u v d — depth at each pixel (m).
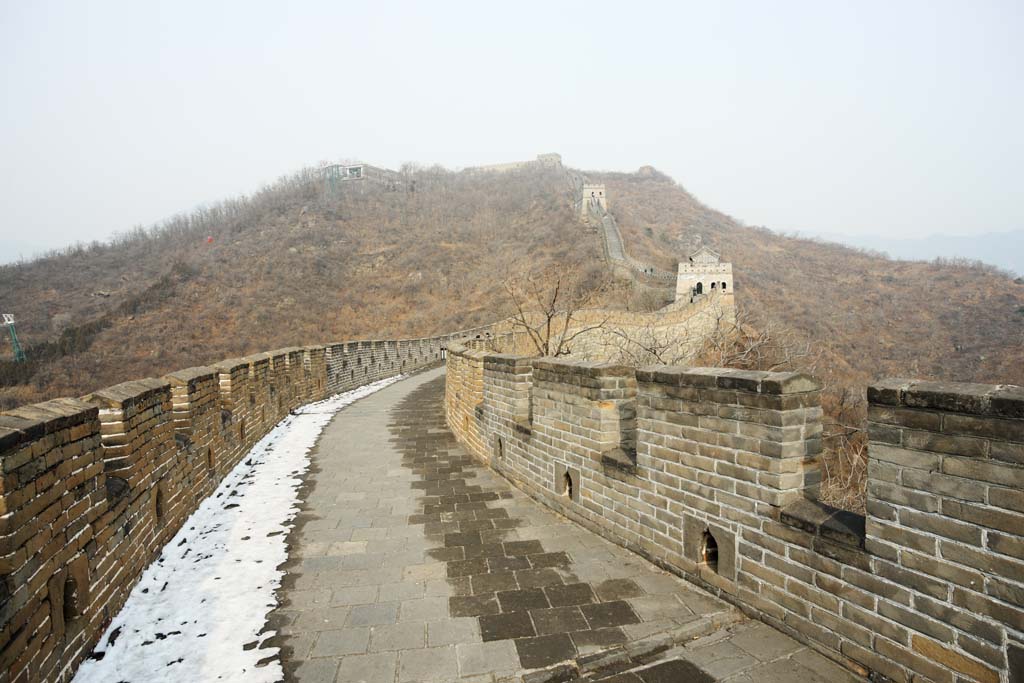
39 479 2.94
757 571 3.61
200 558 4.95
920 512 2.69
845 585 3.06
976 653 2.49
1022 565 2.33
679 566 4.29
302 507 6.36
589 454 5.37
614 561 4.68
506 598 4.12
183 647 3.55
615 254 51.56
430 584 4.38
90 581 3.54
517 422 6.95
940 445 2.61
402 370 26.64
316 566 4.76
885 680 2.86
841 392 20.05
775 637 3.42
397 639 3.61
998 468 2.40
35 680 2.80
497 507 6.25
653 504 4.54
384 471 7.92
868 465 2.93
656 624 3.68
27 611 2.76
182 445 5.77
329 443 9.94
